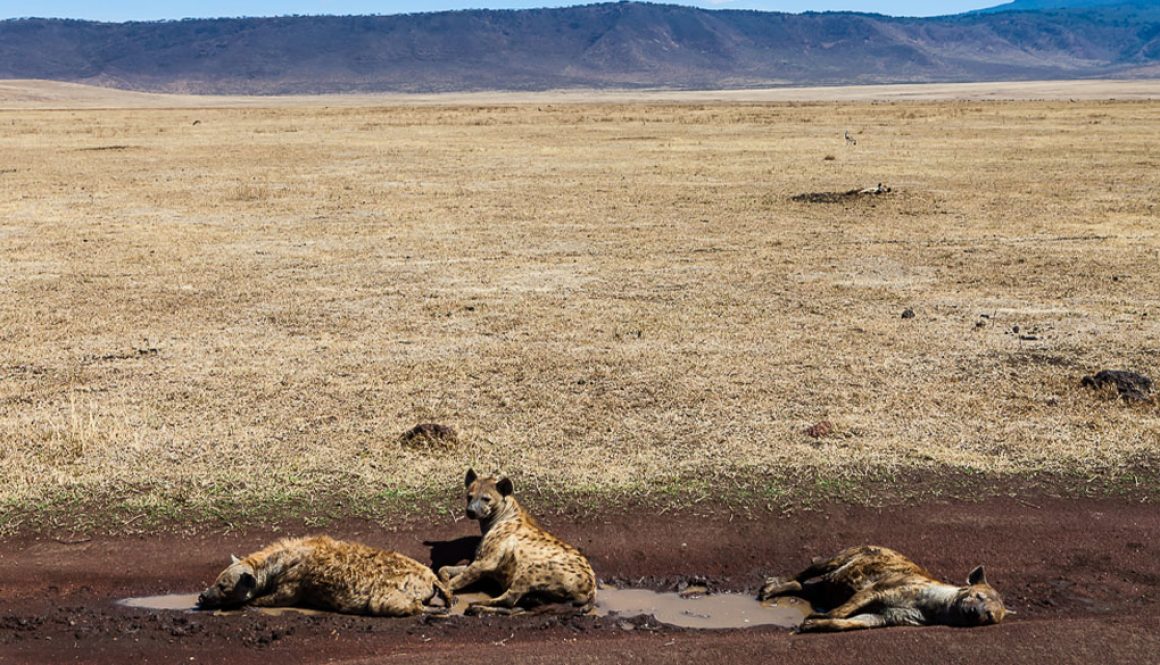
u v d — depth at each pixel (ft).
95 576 30.45
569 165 138.41
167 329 57.11
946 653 25.31
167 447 39.24
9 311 60.80
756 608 29.30
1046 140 170.40
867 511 34.58
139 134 200.23
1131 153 147.02
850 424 41.91
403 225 91.71
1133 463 38.37
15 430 40.91
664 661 25.07
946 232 86.89
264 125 230.48
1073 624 26.73
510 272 72.23
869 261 75.15
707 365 49.83
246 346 53.36
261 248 81.25
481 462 37.96
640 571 31.30
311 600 28.66
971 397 45.39
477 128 212.23
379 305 62.54
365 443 39.70
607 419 42.45
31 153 156.56
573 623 27.66
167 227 90.79
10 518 33.60
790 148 160.86
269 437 40.34
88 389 46.44
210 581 30.27
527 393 45.70
